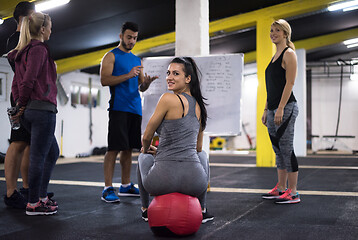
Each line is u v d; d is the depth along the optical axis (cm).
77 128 1054
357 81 1372
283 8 727
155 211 198
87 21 686
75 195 347
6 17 586
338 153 1241
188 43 382
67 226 226
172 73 213
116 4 633
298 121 1059
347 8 738
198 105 217
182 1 387
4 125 843
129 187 342
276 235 204
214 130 345
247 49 1052
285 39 312
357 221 238
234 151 1334
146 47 873
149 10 680
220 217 252
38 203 256
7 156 279
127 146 320
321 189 385
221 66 349
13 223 233
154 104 357
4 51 642
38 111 247
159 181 201
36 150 251
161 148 206
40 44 250
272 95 309
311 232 210
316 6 703
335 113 1397
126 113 321
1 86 842
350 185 417
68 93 1021
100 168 652
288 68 296
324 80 1412
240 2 716
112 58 318
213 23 803
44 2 569
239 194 353
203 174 207
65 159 921
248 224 231
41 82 250
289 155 304
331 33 1010
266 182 449
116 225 229
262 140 709
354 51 1353
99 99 1156
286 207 286
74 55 899
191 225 197
